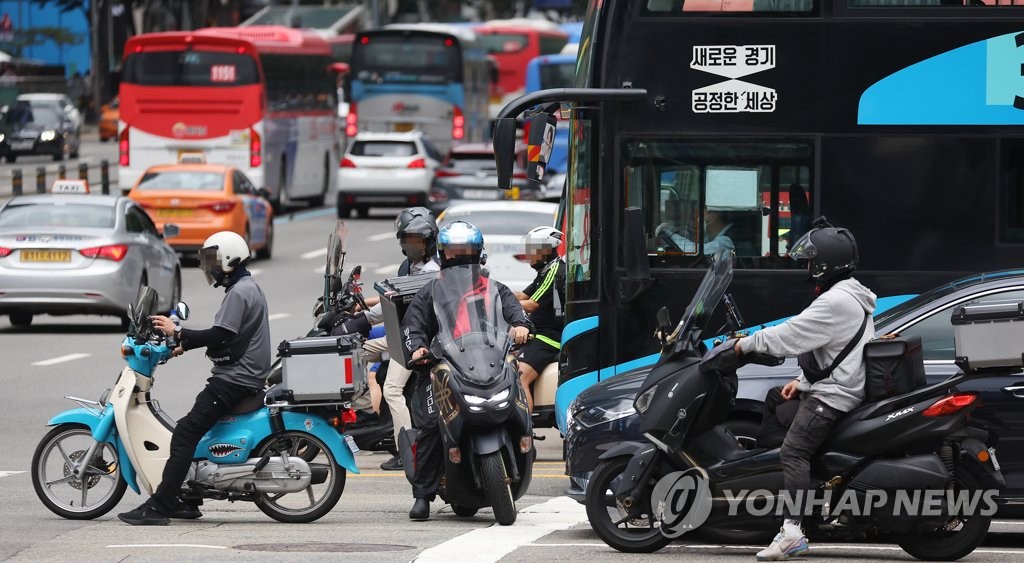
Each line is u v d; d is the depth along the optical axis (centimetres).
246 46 15588
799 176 4638
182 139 15638
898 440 3419
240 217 12194
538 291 5159
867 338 3450
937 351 3781
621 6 4666
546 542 3747
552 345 5172
